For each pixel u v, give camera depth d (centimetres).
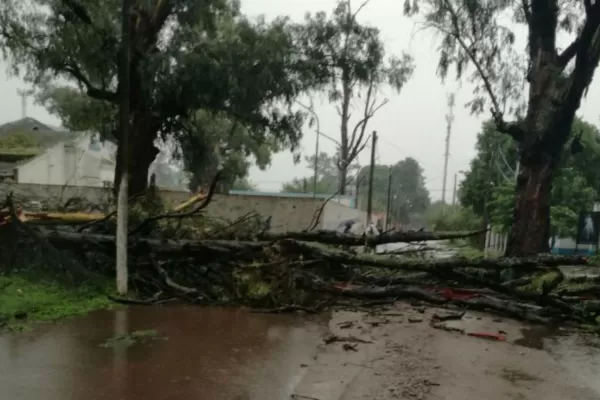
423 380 499
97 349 554
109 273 933
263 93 1496
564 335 760
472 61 1418
